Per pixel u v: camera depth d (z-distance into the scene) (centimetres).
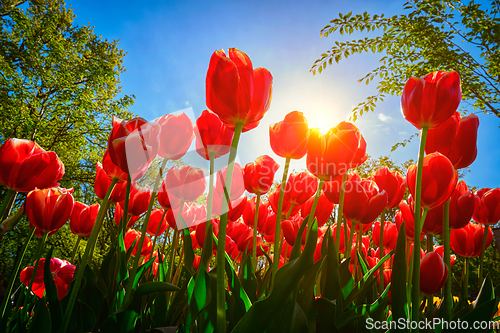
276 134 34
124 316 27
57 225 38
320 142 33
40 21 587
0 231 33
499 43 197
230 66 26
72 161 612
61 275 44
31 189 35
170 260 43
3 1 538
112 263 36
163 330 25
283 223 46
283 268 23
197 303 27
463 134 34
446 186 30
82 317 30
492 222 42
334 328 27
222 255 23
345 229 37
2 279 41
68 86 510
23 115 452
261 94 27
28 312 41
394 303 27
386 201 36
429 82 30
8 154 34
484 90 246
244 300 27
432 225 36
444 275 31
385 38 246
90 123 577
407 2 244
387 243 53
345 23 243
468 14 210
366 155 40
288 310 23
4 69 437
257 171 41
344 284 33
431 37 234
